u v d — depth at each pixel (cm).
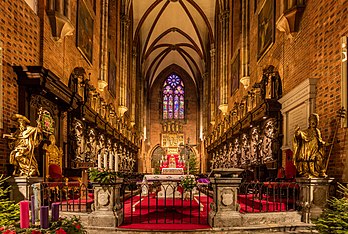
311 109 991
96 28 1870
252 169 1471
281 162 1310
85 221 792
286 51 1270
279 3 1360
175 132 4550
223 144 2697
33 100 973
